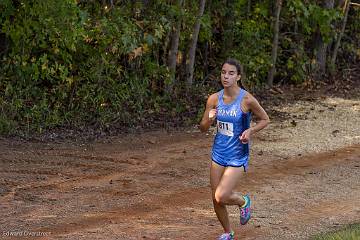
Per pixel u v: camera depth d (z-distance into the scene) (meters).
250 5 45.09
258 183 25.06
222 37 43.19
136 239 18.62
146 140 31.45
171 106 37.00
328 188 24.59
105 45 34.62
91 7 35.66
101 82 35.09
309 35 47.41
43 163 26.69
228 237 18.00
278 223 20.48
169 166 27.02
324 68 48.81
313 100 42.09
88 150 29.14
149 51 37.53
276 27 44.59
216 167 17.86
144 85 36.62
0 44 34.91
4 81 33.41
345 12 49.84
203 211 21.48
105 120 33.31
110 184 24.17
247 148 17.80
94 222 20.02
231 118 17.55
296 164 28.00
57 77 34.38
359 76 50.72
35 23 32.75
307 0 46.78
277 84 46.25
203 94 39.41
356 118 37.41
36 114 32.38
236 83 17.64
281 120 36.47
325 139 32.53
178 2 37.91
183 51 39.91
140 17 36.91
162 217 20.77
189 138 32.19
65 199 22.22
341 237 18.30
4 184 23.67
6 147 28.77
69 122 32.84
